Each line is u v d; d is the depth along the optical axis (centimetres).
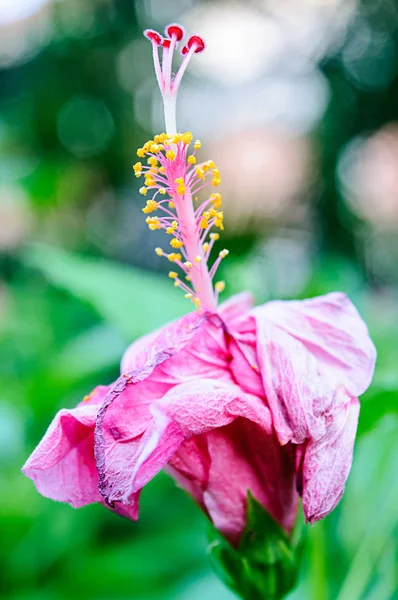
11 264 92
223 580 24
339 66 105
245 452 23
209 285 24
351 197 107
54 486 23
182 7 118
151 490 49
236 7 111
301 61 108
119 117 128
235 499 23
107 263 33
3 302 71
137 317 32
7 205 84
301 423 22
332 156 105
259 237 98
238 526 24
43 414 44
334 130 105
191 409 21
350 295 52
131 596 41
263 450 23
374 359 23
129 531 51
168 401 21
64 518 43
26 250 84
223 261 63
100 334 47
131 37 124
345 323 24
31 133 126
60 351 56
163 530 50
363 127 105
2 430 46
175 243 24
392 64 103
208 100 115
